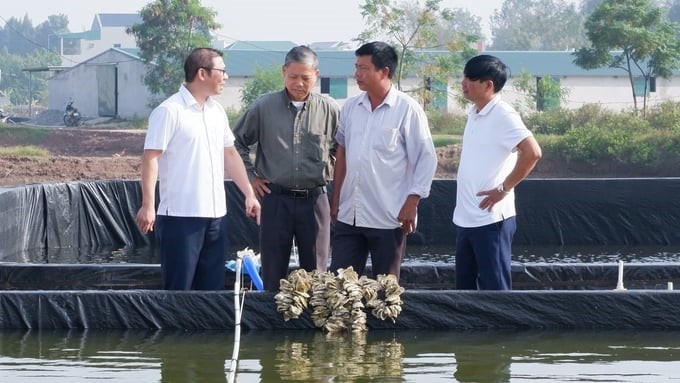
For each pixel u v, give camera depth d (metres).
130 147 33.12
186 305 6.27
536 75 43.84
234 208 11.88
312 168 6.37
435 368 5.42
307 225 6.43
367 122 6.26
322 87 44.38
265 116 6.39
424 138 6.26
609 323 6.30
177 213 6.31
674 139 27.05
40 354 5.71
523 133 6.08
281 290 6.26
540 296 6.28
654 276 8.38
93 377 5.25
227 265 6.83
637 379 5.22
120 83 45.56
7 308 6.33
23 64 100.50
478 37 36.34
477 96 6.23
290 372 5.33
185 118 6.29
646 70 43.56
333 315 6.24
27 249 11.16
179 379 5.21
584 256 10.84
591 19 37.47
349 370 5.37
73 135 33.84
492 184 6.23
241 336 6.14
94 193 12.05
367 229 6.34
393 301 6.24
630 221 11.82
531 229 11.88
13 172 24.77
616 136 27.19
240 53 45.12
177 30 42.38
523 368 5.43
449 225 11.87
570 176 26.58
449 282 8.28
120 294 6.31
